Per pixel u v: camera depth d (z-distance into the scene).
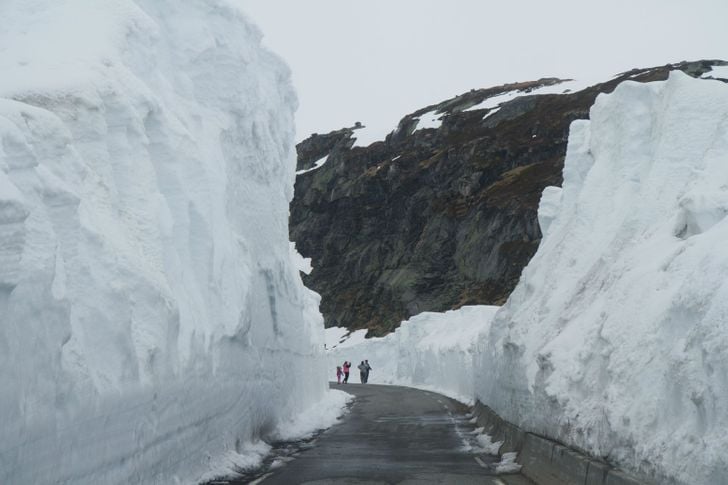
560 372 10.74
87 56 10.38
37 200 6.56
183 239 11.38
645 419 7.25
